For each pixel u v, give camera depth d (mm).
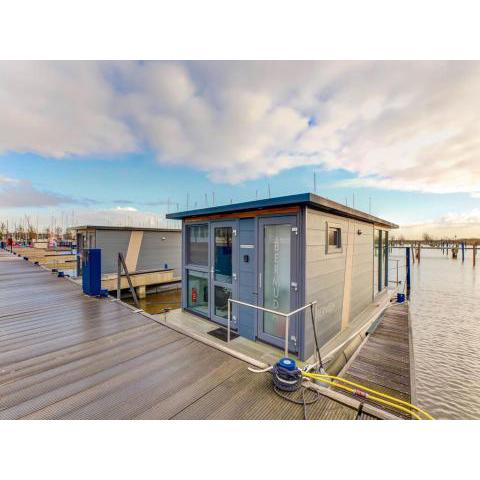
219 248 5246
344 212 4602
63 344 2945
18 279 7328
